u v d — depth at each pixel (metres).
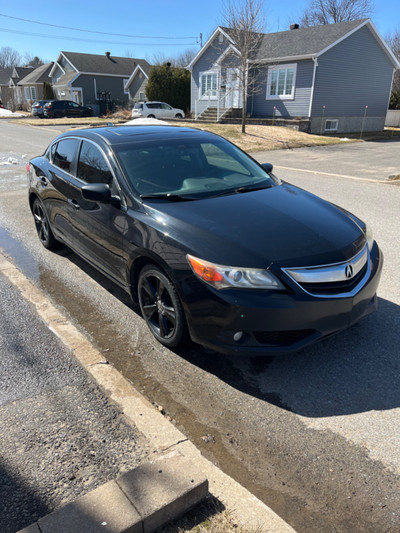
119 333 3.66
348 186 9.55
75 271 4.96
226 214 3.33
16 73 56.50
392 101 33.94
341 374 3.10
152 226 3.26
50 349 3.37
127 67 47.47
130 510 1.83
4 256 5.43
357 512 2.08
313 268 2.85
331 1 49.41
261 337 2.85
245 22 20.11
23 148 16.17
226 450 2.46
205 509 1.97
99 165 4.07
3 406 2.73
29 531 1.74
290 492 2.20
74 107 36.97
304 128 23.48
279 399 2.86
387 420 2.66
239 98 26.44
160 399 2.87
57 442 2.44
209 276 2.84
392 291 4.37
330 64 23.39
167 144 4.25
